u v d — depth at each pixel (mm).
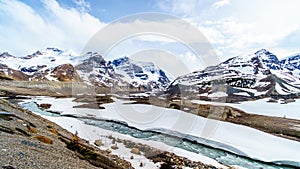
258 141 25750
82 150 11680
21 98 49781
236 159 18922
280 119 41719
